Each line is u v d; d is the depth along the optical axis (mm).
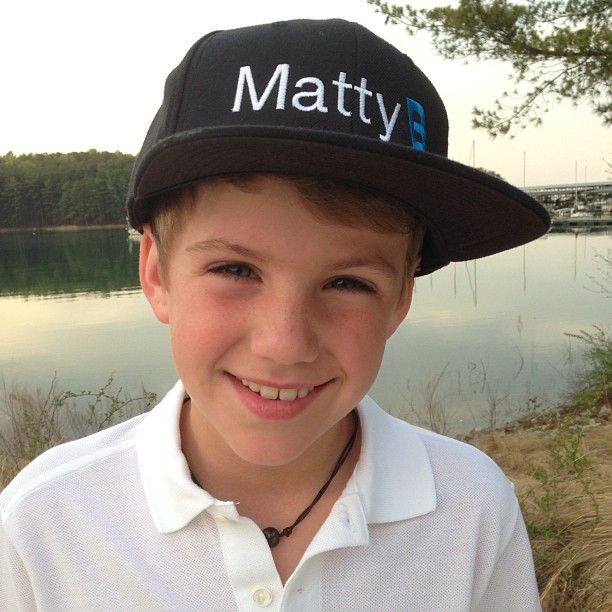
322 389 930
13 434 4176
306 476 1028
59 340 12875
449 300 14711
